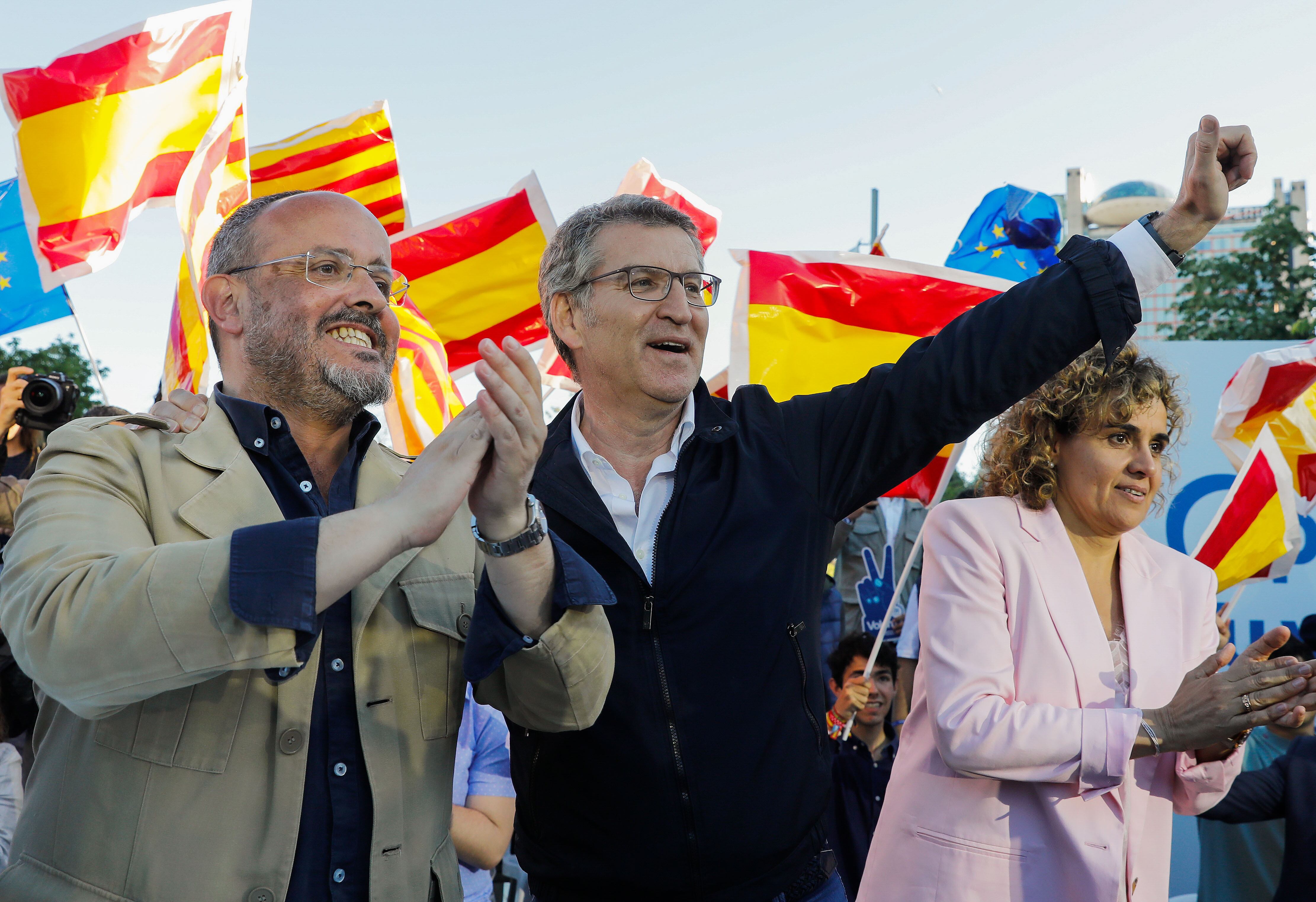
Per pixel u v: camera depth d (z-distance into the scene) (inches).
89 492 64.3
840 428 89.9
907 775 95.8
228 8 157.8
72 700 58.5
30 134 151.0
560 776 82.5
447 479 60.9
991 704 88.4
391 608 71.2
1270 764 163.3
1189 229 86.3
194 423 71.4
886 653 181.6
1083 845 87.1
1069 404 95.9
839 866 155.2
